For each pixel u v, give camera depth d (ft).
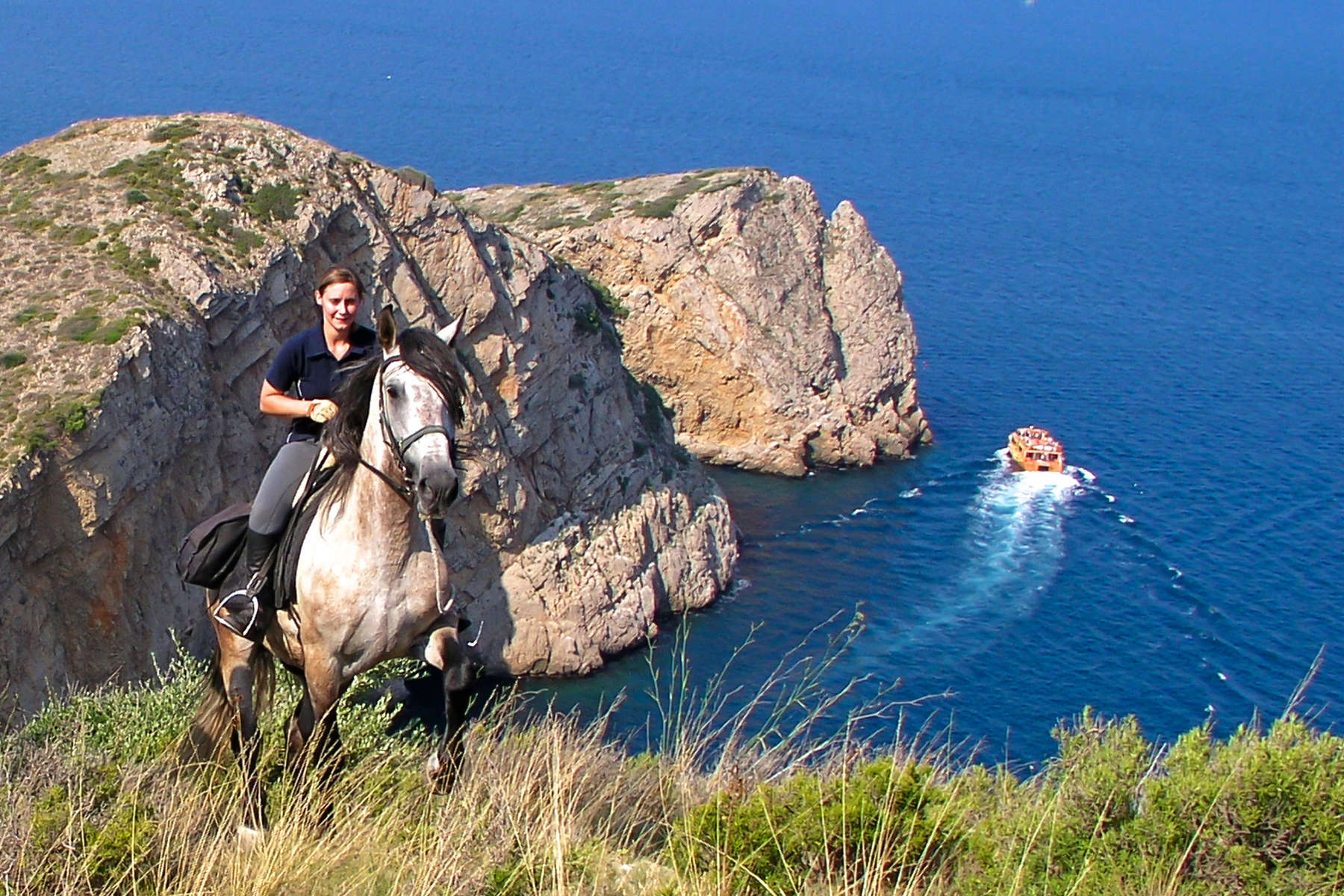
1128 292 411.54
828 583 189.06
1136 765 26.91
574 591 162.50
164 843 25.99
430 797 27.99
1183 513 220.64
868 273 256.73
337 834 26.96
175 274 126.41
